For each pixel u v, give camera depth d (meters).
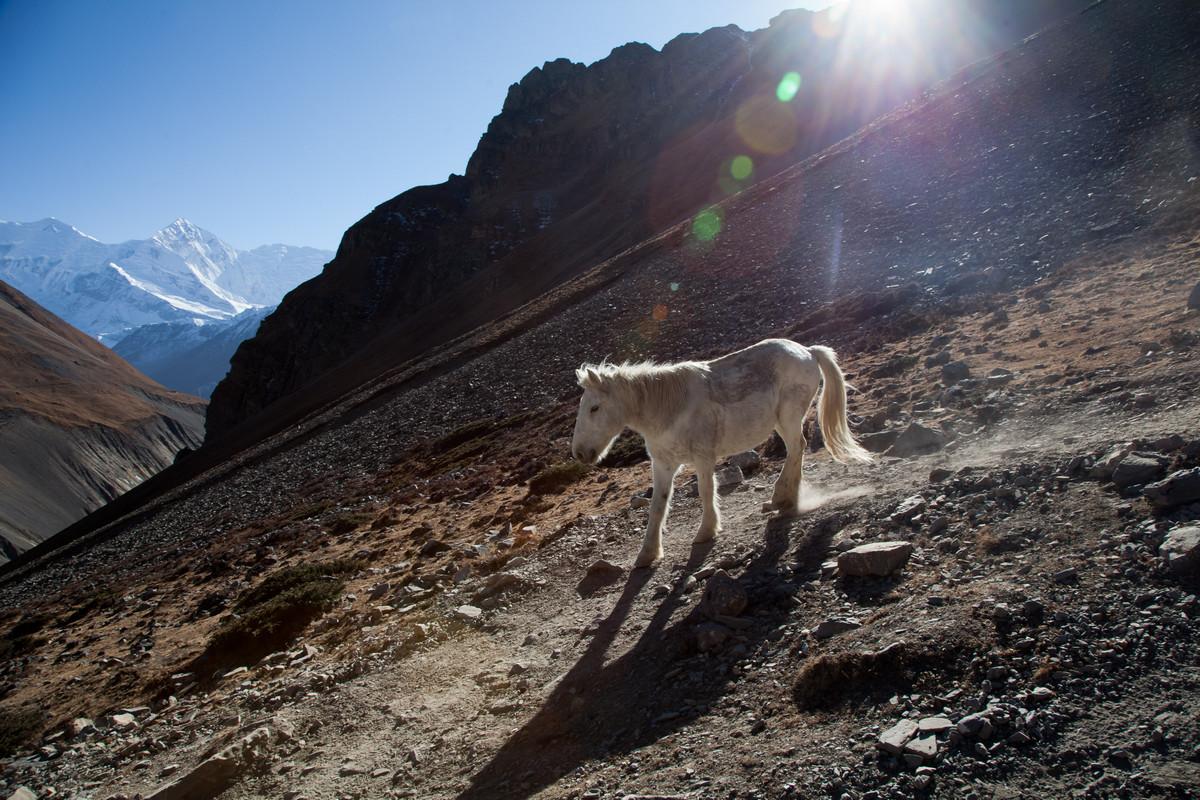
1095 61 36.53
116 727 10.00
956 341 13.38
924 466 7.49
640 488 12.21
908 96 96.62
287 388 150.75
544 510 13.77
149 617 17.69
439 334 112.69
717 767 4.05
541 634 7.16
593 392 7.04
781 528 7.23
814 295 26.30
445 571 11.35
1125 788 2.97
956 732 3.57
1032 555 4.86
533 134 192.62
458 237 160.75
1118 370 8.08
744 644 5.29
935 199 30.08
